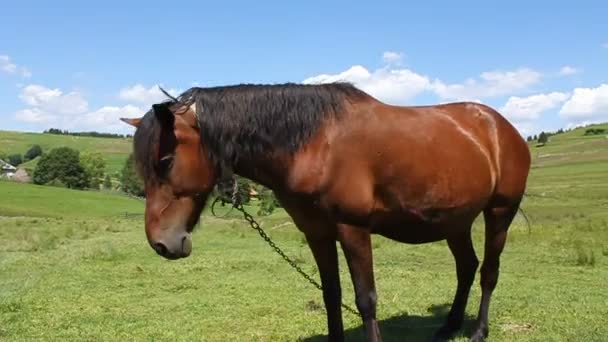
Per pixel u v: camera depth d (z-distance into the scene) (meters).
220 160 4.28
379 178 4.41
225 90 4.35
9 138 155.12
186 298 8.19
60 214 38.06
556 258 11.42
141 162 4.09
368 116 4.44
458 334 5.89
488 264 5.68
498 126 5.46
